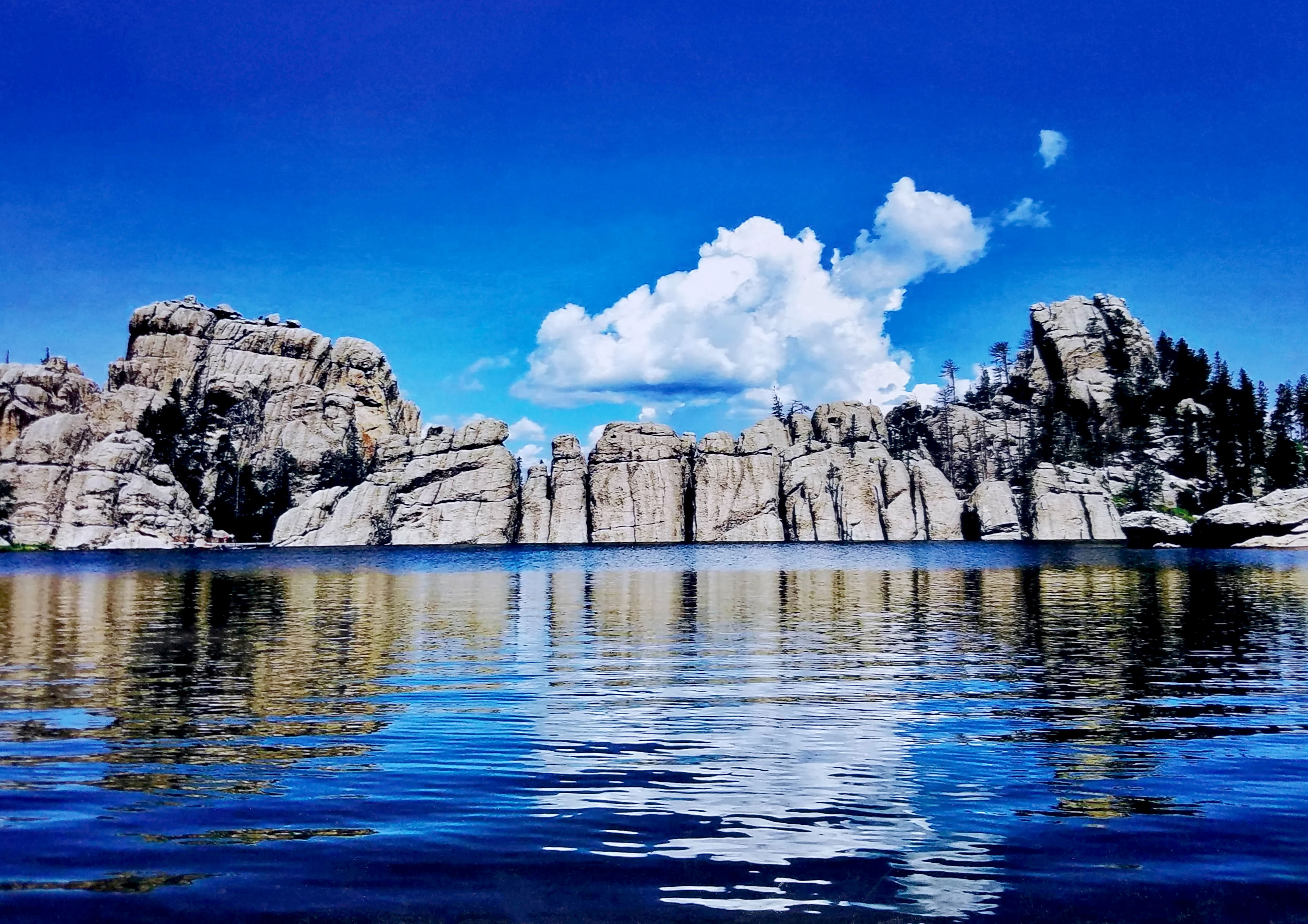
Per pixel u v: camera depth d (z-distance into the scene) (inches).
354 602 2284.7
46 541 6702.8
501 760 685.9
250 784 620.1
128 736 765.9
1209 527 5310.0
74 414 7229.3
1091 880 454.6
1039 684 1027.3
